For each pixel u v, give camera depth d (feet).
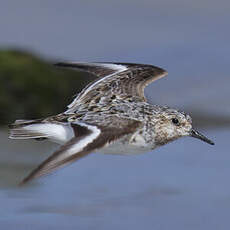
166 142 35.81
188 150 52.80
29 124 32.68
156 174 48.67
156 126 35.06
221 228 41.45
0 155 49.78
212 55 75.05
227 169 49.24
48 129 32.27
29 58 60.18
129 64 40.24
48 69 59.67
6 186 45.19
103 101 35.65
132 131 31.01
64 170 48.75
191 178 48.06
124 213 42.73
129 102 35.58
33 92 57.77
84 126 30.86
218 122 61.26
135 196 45.16
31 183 46.09
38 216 41.88
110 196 44.80
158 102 66.64
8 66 58.34
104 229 40.78
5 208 42.63
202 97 67.05
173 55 75.05
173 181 47.47
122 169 49.24
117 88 37.17
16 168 47.55
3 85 57.31
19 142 52.54
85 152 28.78
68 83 59.31
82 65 40.34
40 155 50.16
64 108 58.59
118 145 33.91
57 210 42.45
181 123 35.99
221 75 71.20
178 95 67.77
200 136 36.50
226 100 66.33
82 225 41.16
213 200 44.68
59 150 28.50
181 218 42.45
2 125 56.59
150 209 43.57
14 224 40.86
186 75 71.41
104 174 48.39
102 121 31.50
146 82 38.17
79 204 43.78
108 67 39.99
